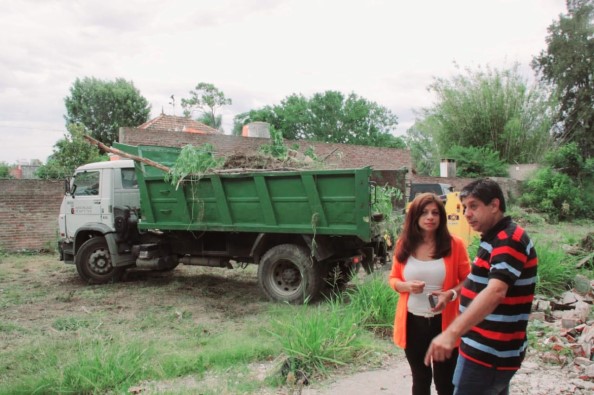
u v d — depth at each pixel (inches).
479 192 97.5
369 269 301.4
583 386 164.4
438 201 124.1
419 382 126.7
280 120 2038.6
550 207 932.6
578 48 1450.5
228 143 638.5
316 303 290.8
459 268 125.5
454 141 1337.4
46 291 343.3
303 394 161.3
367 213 264.7
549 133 1278.3
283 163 311.7
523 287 93.5
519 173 1170.0
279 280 301.4
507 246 91.7
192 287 350.3
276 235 305.1
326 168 314.3
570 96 1508.4
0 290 347.6
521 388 164.1
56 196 563.5
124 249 363.6
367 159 831.1
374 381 171.8
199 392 161.5
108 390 166.2
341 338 195.5
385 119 2070.6
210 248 343.6
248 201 299.7
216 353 195.3
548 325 229.5
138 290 342.6
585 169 1030.4
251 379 173.3
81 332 238.8
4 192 532.7
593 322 227.5
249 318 263.7
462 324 88.1
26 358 203.6
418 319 124.2
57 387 167.6
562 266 297.3
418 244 126.3
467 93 1318.9
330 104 1969.7
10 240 535.8
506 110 1267.2
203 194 316.2
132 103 1524.4
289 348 187.0
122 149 366.3
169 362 185.8
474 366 95.6
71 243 388.5
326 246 285.6
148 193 339.3
